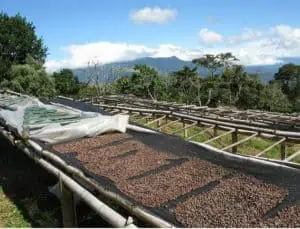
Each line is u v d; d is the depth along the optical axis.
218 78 34.53
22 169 9.60
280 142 6.86
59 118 7.82
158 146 6.23
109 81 32.56
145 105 15.14
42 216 6.49
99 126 7.13
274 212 3.54
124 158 5.55
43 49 26.44
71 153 5.95
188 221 3.37
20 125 7.23
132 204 3.67
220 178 4.52
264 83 36.56
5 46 24.12
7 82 21.86
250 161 4.91
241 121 9.98
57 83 28.92
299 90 42.19
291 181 4.30
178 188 4.22
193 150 5.84
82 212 6.27
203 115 11.59
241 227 3.24
